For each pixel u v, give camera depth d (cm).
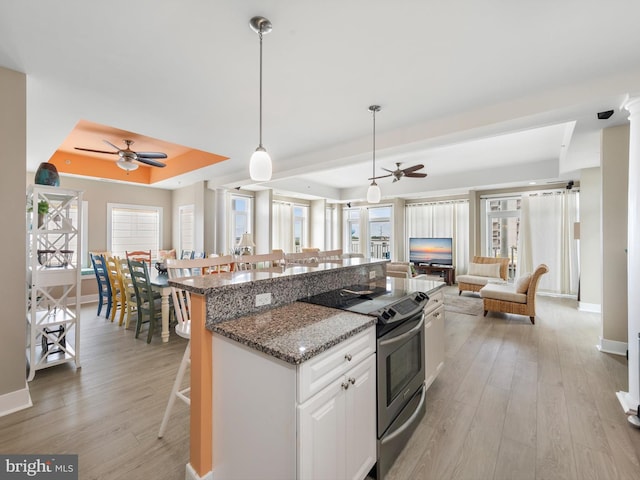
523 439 188
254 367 126
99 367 286
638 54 210
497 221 729
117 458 171
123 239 645
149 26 182
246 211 780
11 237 218
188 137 379
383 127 348
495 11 171
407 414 185
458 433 194
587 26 183
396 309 177
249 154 448
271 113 308
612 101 245
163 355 314
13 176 220
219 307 150
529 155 522
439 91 265
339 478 129
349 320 152
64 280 282
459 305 555
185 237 686
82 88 254
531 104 271
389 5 167
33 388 247
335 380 127
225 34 190
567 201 626
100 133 438
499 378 268
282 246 841
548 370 284
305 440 111
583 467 165
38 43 195
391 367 168
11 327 217
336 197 896
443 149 486
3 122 217
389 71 234
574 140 359
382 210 916
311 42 199
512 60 219
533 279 434
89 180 598
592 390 247
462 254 785
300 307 179
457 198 798
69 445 180
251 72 234
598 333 392
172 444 182
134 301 394
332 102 285
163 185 670
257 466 126
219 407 145
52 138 363
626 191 317
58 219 292
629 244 227
